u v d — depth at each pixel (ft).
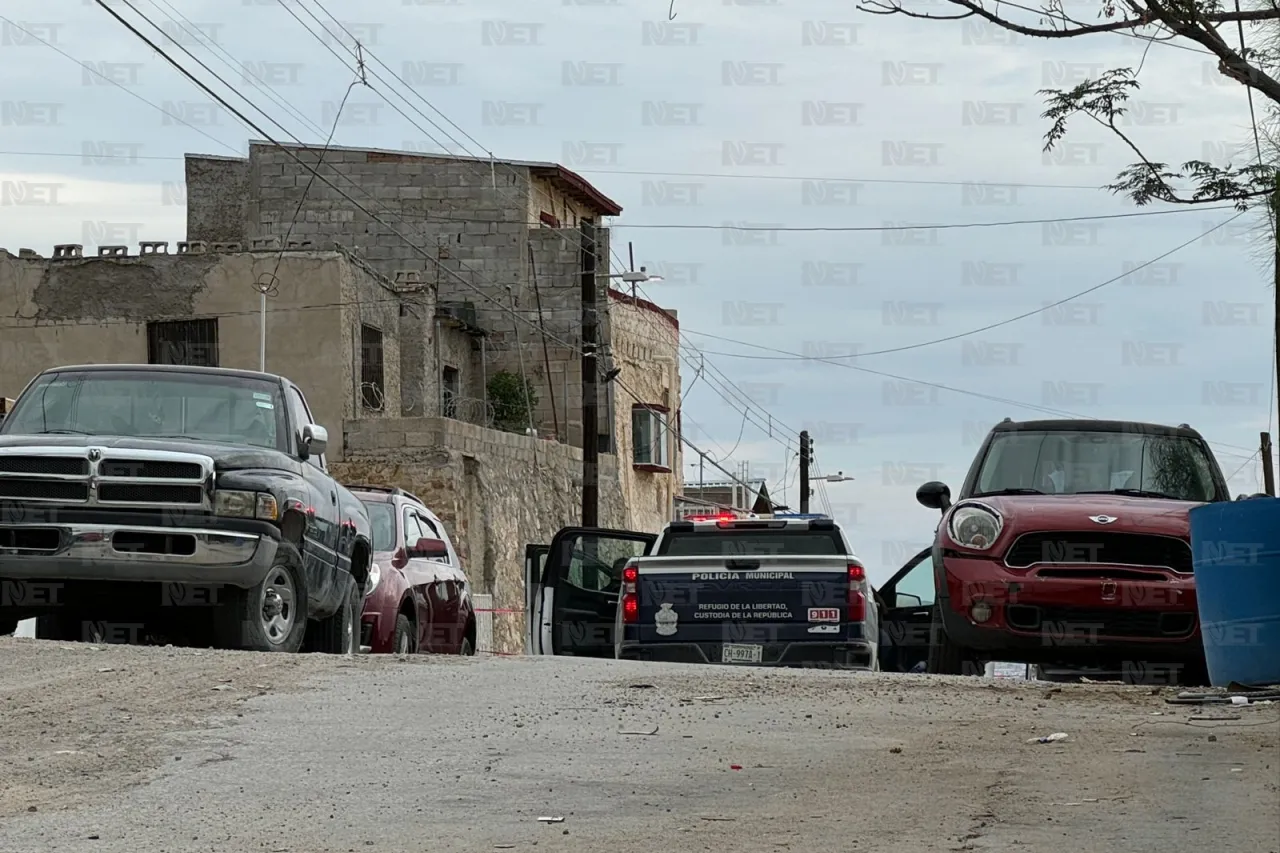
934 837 26.00
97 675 42.83
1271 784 29.17
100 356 148.87
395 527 68.95
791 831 26.66
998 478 55.11
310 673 43.86
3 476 50.29
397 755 33.17
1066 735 34.55
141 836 27.12
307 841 26.66
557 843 26.22
